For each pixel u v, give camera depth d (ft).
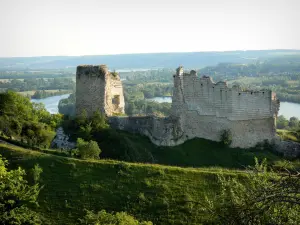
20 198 104.53
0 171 105.50
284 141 169.89
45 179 119.75
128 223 89.56
